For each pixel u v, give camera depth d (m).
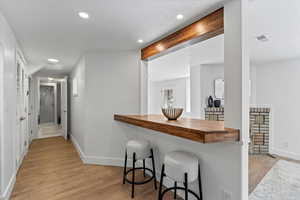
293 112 3.81
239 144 1.54
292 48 3.10
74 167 3.22
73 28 2.34
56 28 2.34
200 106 4.44
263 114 4.20
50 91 8.87
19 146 3.21
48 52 3.44
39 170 3.07
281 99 3.99
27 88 4.37
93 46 3.09
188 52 3.37
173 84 7.40
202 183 1.90
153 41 2.83
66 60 4.12
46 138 5.72
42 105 8.65
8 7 1.81
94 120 3.42
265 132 4.21
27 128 4.27
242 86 1.54
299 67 3.71
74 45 3.04
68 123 5.95
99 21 2.14
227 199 1.64
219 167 1.72
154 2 1.71
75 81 4.54
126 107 3.33
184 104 6.90
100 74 3.41
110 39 2.73
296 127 3.77
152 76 6.65
